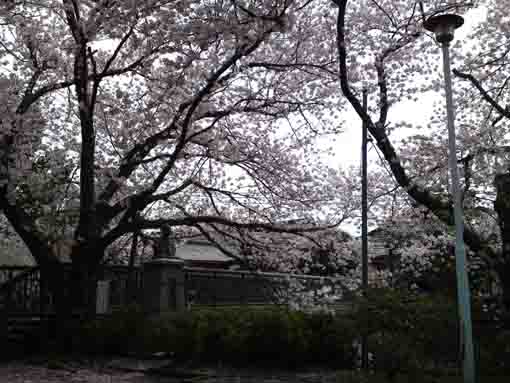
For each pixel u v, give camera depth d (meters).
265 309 10.55
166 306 12.15
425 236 12.44
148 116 11.31
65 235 13.18
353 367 9.43
